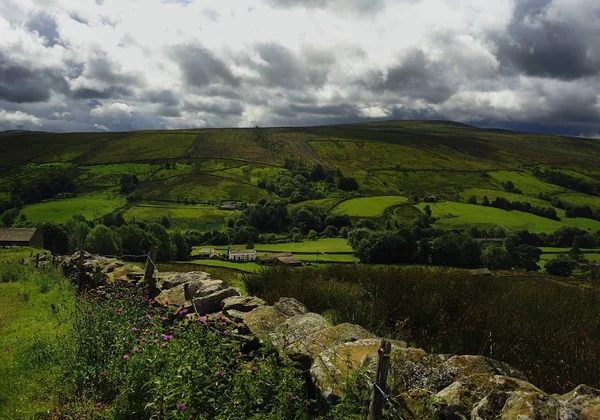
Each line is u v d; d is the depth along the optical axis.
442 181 181.62
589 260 71.31
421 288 9.23
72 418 4.96
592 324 7.46
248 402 4.10
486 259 62.00
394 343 5.32
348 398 3.87
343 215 118.75
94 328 6.39
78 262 14.05
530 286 12.19
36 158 179.62
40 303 10.95
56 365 6.41
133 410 4.65
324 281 10.52
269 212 118.00
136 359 5.00
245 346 6.12
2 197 130.62
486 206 138.25
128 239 70.38
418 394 3.95
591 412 3.18
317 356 5.10
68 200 134.62
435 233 79.00
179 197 144.38
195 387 4.16
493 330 6.87
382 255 58.94
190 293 9.18
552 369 5.59
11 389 5.82
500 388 3.83
